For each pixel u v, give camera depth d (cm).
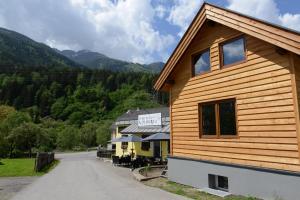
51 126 8162
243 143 952
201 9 1121
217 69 1084
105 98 11431
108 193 1046
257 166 891
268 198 848
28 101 11600
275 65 867
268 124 873
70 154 5109
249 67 955
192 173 1162
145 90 12862
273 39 830
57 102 11231
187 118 1223
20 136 4725
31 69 14325
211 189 1042
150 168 1873
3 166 2356
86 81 13950
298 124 787
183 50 1222
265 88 893
